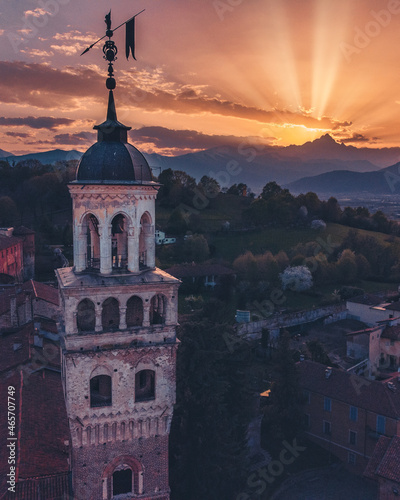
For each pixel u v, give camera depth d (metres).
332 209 194.88
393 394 63.41
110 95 31.83
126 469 32.69
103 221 30.55
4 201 171.50
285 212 181.25
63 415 41.28
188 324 47.31
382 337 91.31
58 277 32.22
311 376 70.19
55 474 33.22
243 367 52.69
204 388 46.03
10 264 115.88
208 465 44.41
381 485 49.62
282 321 109.25
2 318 63.25
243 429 51.75
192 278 127.38
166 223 168.25
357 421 63.09
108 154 30.69
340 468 63.31
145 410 32.12
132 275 31.33
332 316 117.94
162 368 32.25
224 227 172.38
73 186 30.31
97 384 33.19
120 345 31.12
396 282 150.88
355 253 160.88
